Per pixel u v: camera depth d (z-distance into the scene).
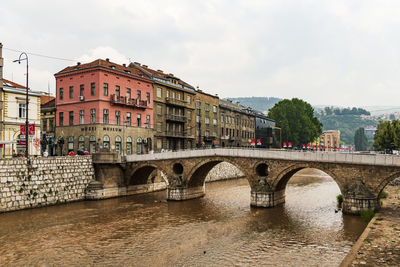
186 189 43.56
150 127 59.62
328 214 33.81
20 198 35.66
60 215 34.25
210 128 75.12
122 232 28.16
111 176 45.38
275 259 21.42
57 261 21.53
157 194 49.28
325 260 21.06
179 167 46.78
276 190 38.50
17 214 34.16
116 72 53.62
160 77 62.53
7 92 41.50
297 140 100.81
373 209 31.16
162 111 62.47
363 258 17.22
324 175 73.94
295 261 20.98
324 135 190.25
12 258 22.09
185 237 26.59
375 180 31.45
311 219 31.94
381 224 24.97
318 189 51.50
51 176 39.06
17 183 35.53
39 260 21.72
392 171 30.52
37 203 37.31
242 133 88.50
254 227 29.47
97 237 26.73
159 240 25.84
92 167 44.44
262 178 38.31
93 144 51.31
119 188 46.28
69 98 55.25
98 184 43.69
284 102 105.75
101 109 51.44
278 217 33.03
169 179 44.12
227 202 42.19
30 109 43.94
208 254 22.55
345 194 32.81
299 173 79.00
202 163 42.00
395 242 20.03
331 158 33.56
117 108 53.97
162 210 37.25
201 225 30.41
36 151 44.34
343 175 33.03
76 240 25.94
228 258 21.73
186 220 32.38
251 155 38.62
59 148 55.88
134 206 39.50
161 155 44.59
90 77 52.50
